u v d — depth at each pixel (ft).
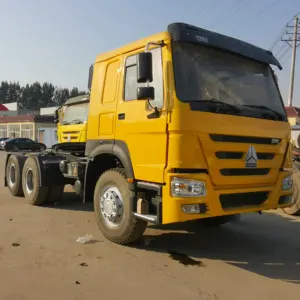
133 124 17.80
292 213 27.58
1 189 36.01
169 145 15.90
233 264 17.30
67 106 38.17
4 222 23.08
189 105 15.76
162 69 16.55
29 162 28.96
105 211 19.67
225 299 13.60
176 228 23.36
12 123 191.11
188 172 15.71
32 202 28.30
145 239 20.48
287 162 19.22
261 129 17.72
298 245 20.61
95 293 13.67
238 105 17.57
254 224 25.16
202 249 19.38
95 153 20.33
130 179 17.81
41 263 16.39
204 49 17.42
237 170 16.93
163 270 16.16
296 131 33.63
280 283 15.28
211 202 15.96
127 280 14.92
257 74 19.26
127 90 18.61
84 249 18.40
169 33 16.58
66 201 30.35
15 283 14.28
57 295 13.41
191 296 13.70
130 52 18.72
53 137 124.67
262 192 18.17
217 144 16.14
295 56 104.83
